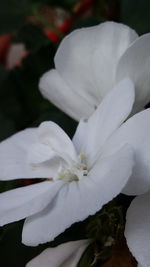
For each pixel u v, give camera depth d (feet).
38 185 0.67
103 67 0.74
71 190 0.64
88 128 0.70
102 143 0.68
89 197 0.61
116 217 0.67
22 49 1.19
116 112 0.67
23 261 0.71
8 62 1.20
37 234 0.61
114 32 0.73
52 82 0.81
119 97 0.68
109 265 0.66
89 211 0.59
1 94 1.03
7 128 0.96
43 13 1.14
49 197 0.64
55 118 0.89
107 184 0.60
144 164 0.62
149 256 0.62
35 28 1.05
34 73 1.02
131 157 0.60
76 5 1.12
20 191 0.67
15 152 0.74
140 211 0.64
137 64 0.70
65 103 0.81
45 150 0.70
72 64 0.76
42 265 0.66
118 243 0.67
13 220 0.62
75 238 0.71
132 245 0.63
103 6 1.10
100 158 0.66
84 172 0.66
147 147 0.63
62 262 0.67
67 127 0.88
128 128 0.65
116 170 0.61
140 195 0.64
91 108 0.79
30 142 0.75
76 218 0.59
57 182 0.67
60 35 1.07
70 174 0.68
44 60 1.01
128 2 0.97
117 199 0.69
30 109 1.03
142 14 0.96
